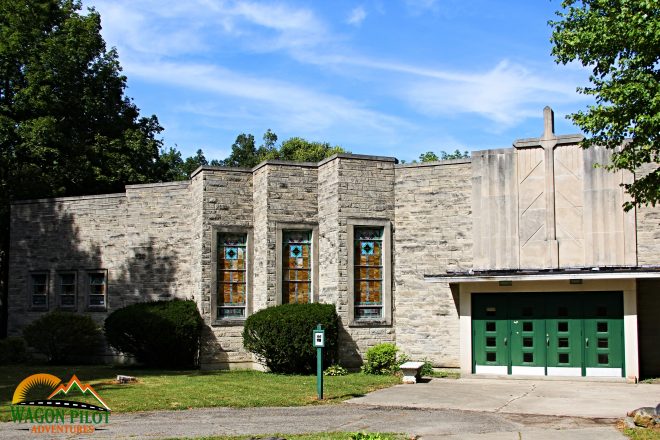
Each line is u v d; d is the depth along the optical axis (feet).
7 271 95.45
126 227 80.94
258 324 64.64
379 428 39.14
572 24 46.09
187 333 68.49
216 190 71.82
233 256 72.02
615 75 43.93
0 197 93.40
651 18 41.34
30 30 96.48
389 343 66.95
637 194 44.96
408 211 69.62
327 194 69.72
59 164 96.73
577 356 61.21
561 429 38.75
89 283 82.89
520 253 64.85
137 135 103.86
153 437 36.19
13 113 96.94
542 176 64.75
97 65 103.76
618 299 60.44
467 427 39.42
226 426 39.45
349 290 67.31
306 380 59.00
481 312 64.34
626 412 44.04
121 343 70.54
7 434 36.96
